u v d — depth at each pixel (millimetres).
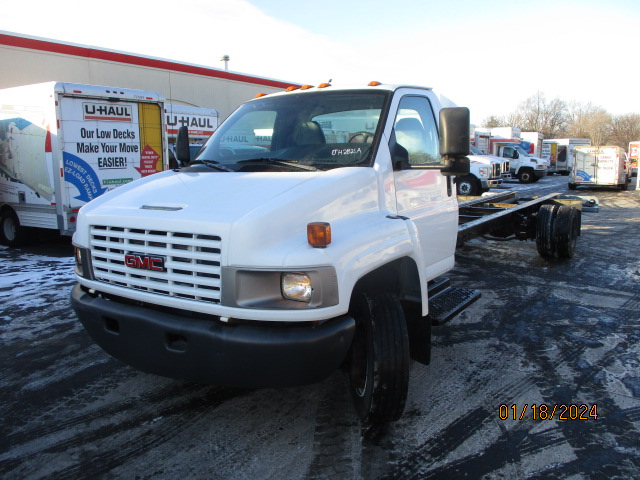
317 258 2744
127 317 3115
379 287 3455
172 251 2934
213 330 2820
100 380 4246
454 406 3838
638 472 3059
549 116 84812
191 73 20484
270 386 2912
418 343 3664
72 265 8438
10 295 6617
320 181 3201
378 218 3418
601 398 3990
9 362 4594
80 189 9398
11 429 3506
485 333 5402
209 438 3387
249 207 2898
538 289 7137
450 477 2996
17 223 10141
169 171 4117
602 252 10000
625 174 28484
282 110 4215
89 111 9438
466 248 10359
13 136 9844
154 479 2979
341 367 3736
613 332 5445
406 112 4113
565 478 2996
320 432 3457
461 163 3510
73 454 3217
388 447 3289
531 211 9414
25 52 15039
